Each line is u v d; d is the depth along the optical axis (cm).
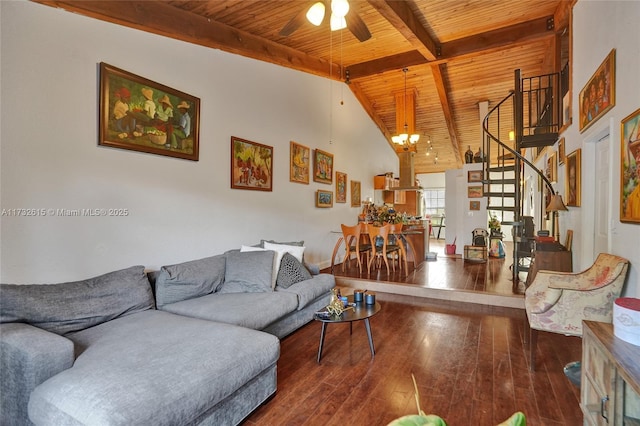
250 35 415
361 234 613
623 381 141
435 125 898
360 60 617
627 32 246
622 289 248
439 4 443
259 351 204
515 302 405
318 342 311
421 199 1106
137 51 288
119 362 174
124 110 275
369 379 242
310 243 563
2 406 169
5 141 209
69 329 214
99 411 136
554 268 394
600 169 335
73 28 242
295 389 230
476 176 724
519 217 512
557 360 272
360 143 765
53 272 234
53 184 233
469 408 206
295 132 521
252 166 425
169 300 281
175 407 150
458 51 553
